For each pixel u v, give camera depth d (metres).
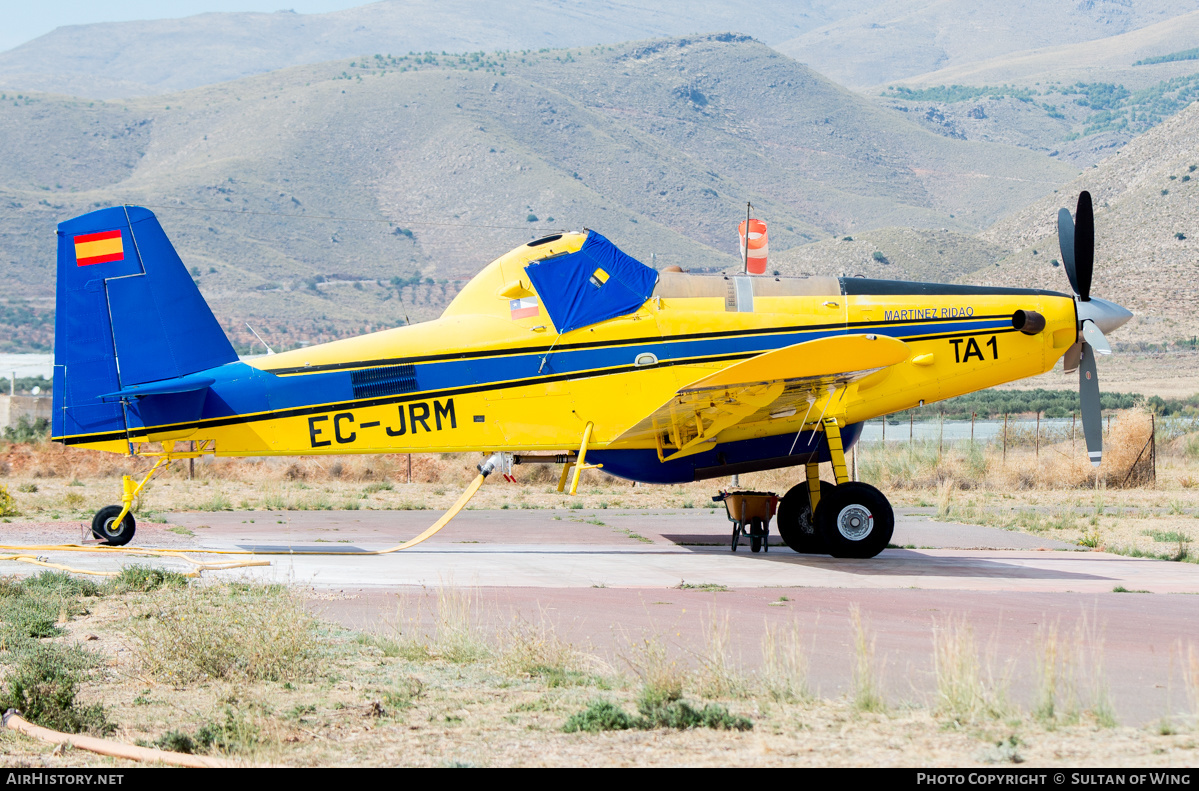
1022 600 36.31
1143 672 25.22
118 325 48.06
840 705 22.20
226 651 25.55
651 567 44.97
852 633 29.92
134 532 51.31
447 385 48.28
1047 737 19.75
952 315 50.31
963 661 22.53
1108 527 65.56
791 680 23.12
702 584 39.56
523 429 48.56
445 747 19.61
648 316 48.66
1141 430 100.69
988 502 85.31
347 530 60.91
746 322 49.06
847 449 52.59
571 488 47.06
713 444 50.41
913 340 49.88
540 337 48.44
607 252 49.12
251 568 43.16
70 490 92.12
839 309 49.84
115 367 48.09
